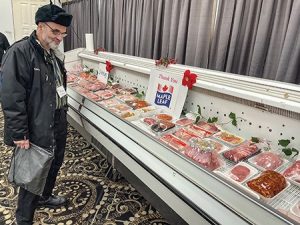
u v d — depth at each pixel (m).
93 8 4.52
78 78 3.09
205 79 1.71
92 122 2.09
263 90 1.39
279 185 1.07
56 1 5.54
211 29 2.31
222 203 1.05
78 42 5.36
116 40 3.93
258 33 1.88
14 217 1.91
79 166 2.66
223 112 1.64
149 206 2.09
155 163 1.42
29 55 1.43
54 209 2.02
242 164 1.27
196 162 1.24
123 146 1.67
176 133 1.60
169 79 1.96
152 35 3.09
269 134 1.41
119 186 2.34
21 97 1.41
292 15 1.65
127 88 2.61
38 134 1.53
